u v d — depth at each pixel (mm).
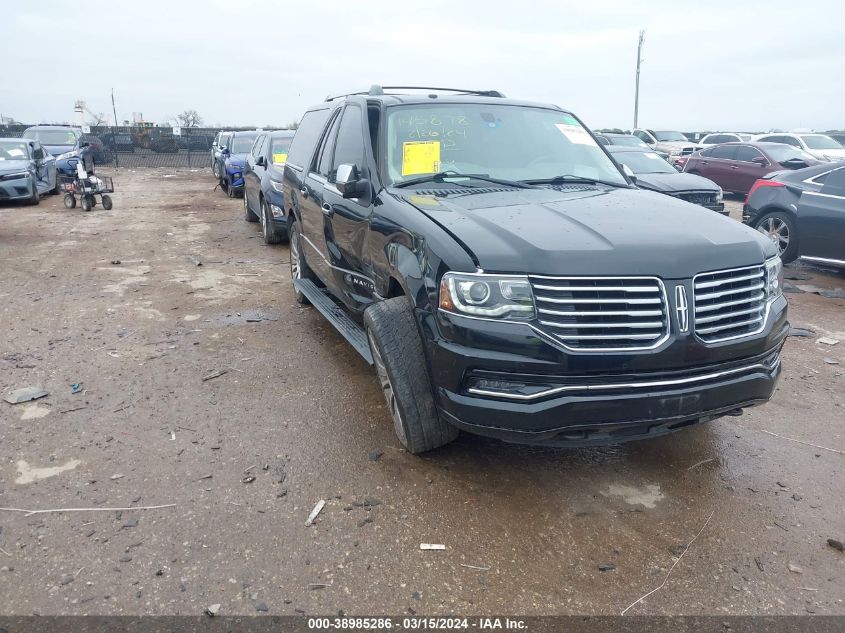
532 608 2666
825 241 8312
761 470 3732
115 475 3578
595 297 2959
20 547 2977
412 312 3518
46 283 7875
